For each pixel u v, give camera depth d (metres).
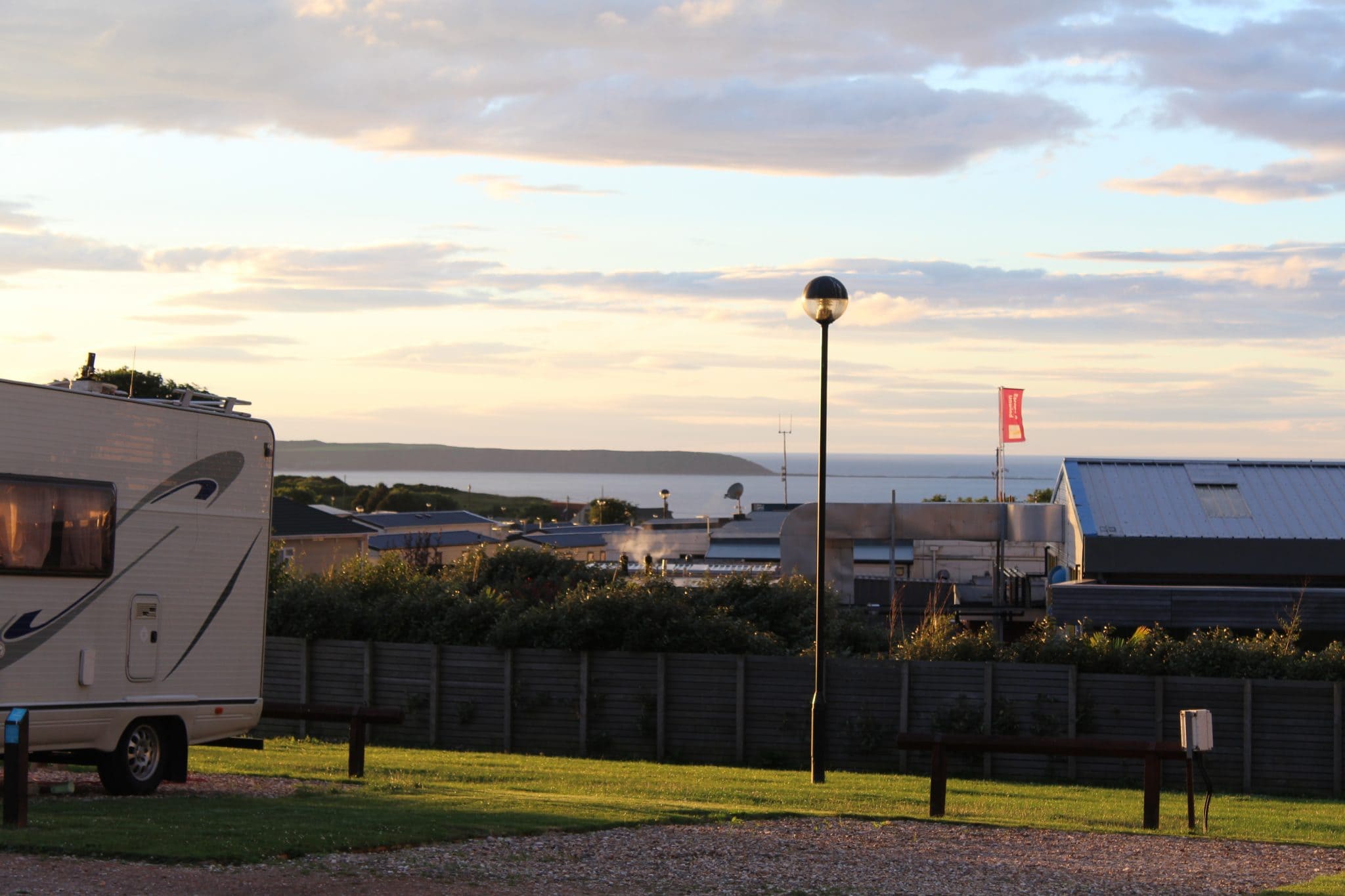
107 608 12.21
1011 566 47.75
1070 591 29.23
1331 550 30.62
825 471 16.45
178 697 12.94
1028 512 34.31
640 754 21.14
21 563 11.43
